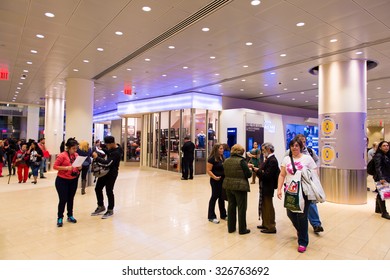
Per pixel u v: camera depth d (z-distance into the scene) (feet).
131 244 12.99
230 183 14.24
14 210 19.02
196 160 39.09
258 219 16.66
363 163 22.70
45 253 11.87
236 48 21.13
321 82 24.82
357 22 16.31
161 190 27.22
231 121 40.16
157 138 45.91
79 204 20.86
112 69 27.55
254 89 37.63
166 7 14.94
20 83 35.14
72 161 16.24
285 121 48.19
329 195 23.21
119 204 21.06
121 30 18.06
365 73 23.40
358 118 22.72
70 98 31.12
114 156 17.44
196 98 39.47
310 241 13.69
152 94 42.68
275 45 20.38
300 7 14.64
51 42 20.33
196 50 21.74
